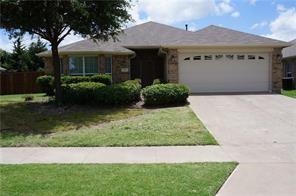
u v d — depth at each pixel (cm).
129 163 828
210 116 1427
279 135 1102
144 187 650
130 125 1270
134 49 2702
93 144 1027
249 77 2211
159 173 734
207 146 988
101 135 1133
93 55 2498
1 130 1246
